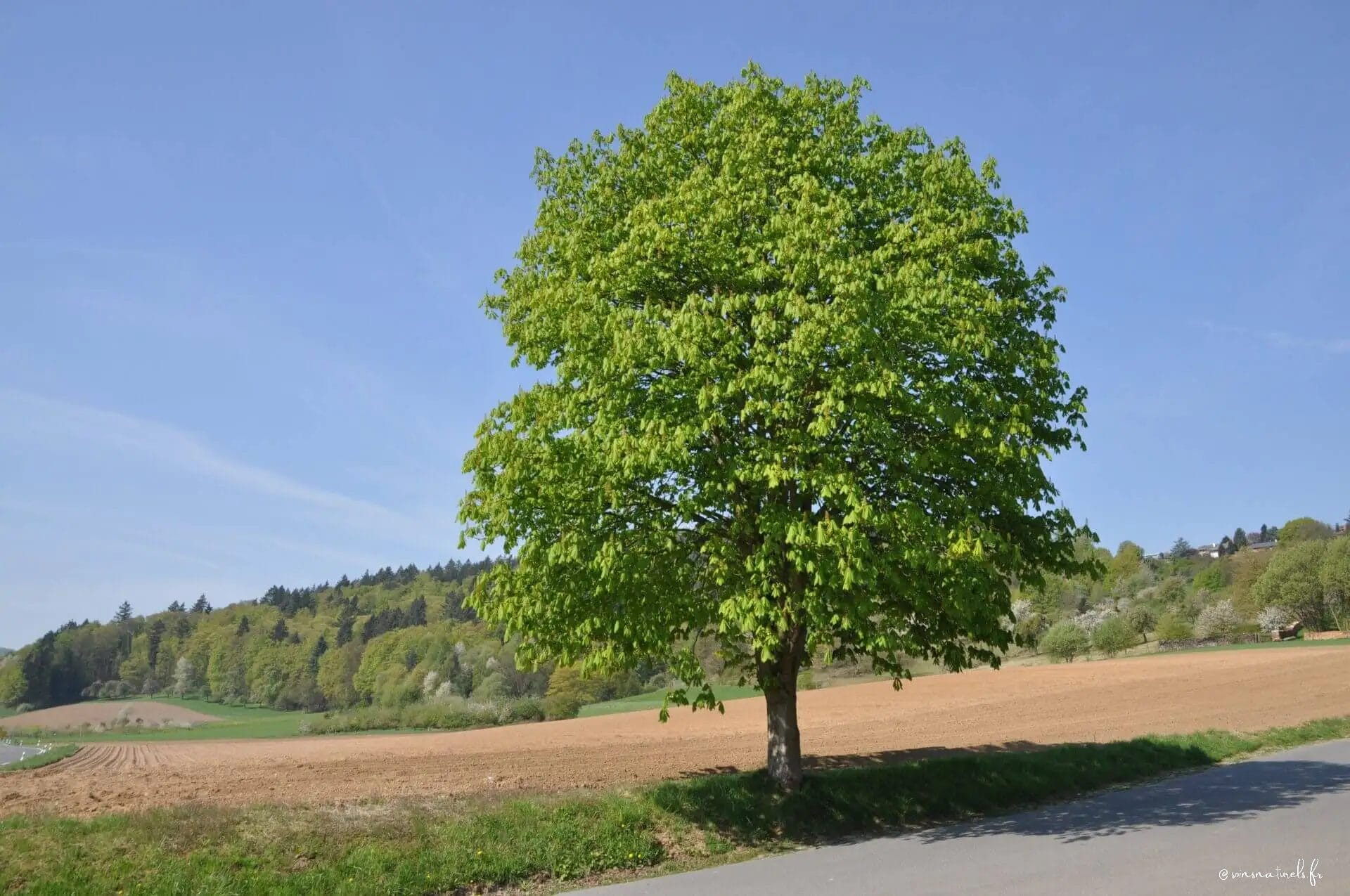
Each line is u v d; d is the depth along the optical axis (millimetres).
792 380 14344
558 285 17094
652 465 14484
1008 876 11945
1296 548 101062
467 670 102188
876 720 39438
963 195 17188
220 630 166250
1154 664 62438
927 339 15008
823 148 17422
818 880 12570
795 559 14305
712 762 26484
